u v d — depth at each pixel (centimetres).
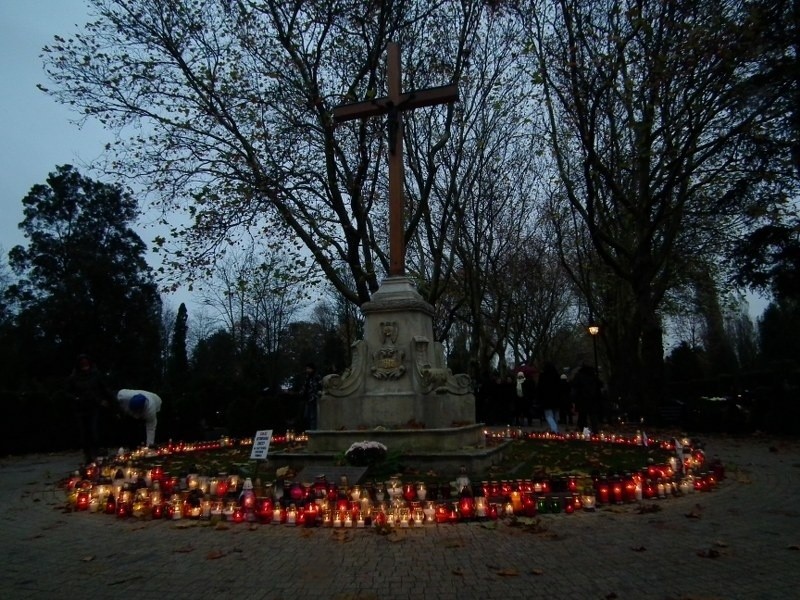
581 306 4134
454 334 4638
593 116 1730
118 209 4356
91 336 3884
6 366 3384
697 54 1526
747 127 1662
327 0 1573
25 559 540
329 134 1644
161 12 1553
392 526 621
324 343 5991
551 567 485
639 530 593
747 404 1834
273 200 1630
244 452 1345
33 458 1523
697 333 6131
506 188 2759
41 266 4050
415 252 2950
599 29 1675
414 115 2106
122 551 561
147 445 1445
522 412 2348
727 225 2267
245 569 498
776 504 705
